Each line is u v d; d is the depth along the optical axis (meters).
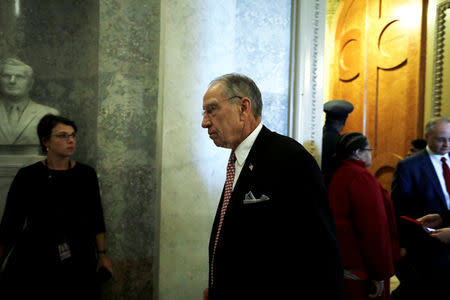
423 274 2.37
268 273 1.01
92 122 1.98
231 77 1.16
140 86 1.98
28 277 1.56
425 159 2.42
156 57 1.99
